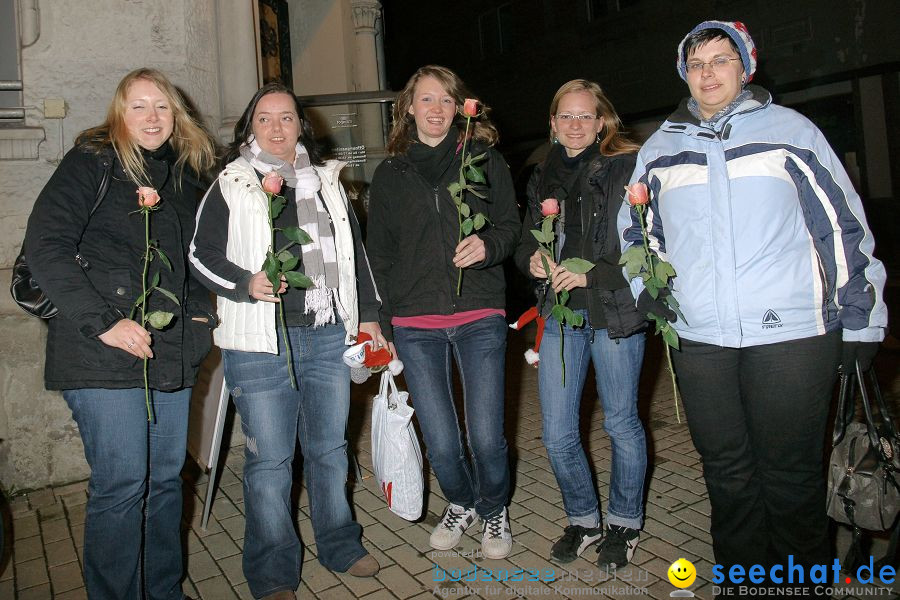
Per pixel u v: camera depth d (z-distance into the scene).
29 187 3.58
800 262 1.94
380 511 3.26
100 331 1.92
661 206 2.12
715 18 12.70
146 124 2.14
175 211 2.28
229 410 4.04
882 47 10.89
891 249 11.38
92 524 2.10
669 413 4.60
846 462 2.17
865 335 1.95
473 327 2.61
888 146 11.24
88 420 2.06
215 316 2.40
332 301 2.47
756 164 1.93
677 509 3.08
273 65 6.20
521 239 2.73
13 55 3.65
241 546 2.98
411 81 2.61
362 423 4.55
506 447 2.70
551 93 15.91
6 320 3.54
